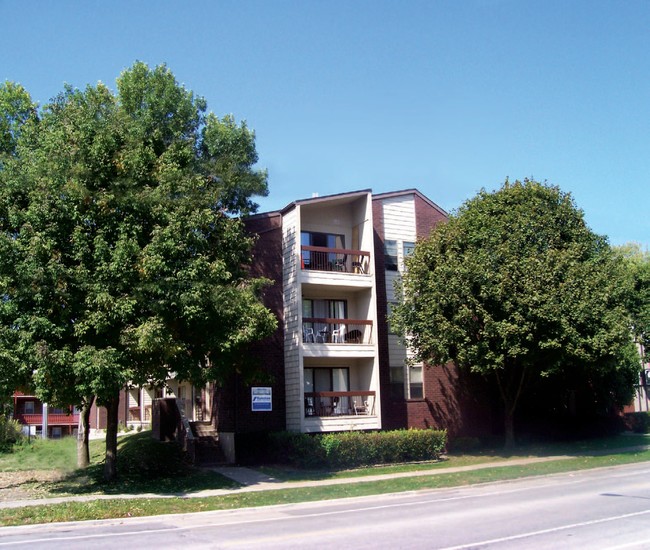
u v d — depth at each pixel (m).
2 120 23.86
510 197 28.30
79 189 17.75
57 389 17.23
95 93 21.17
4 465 26.73
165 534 12.29
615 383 34.53
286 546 10.48
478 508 14.46
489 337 24.42
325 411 27.05
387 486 19.03
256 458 25.69
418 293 26.30
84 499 17.02
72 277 17.36
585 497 15.59
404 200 31.17
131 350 17.56
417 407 29.42
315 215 29.30
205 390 29.83
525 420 32.75
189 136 25.70
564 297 23.95
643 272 35.53
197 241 19.12
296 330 26.44
